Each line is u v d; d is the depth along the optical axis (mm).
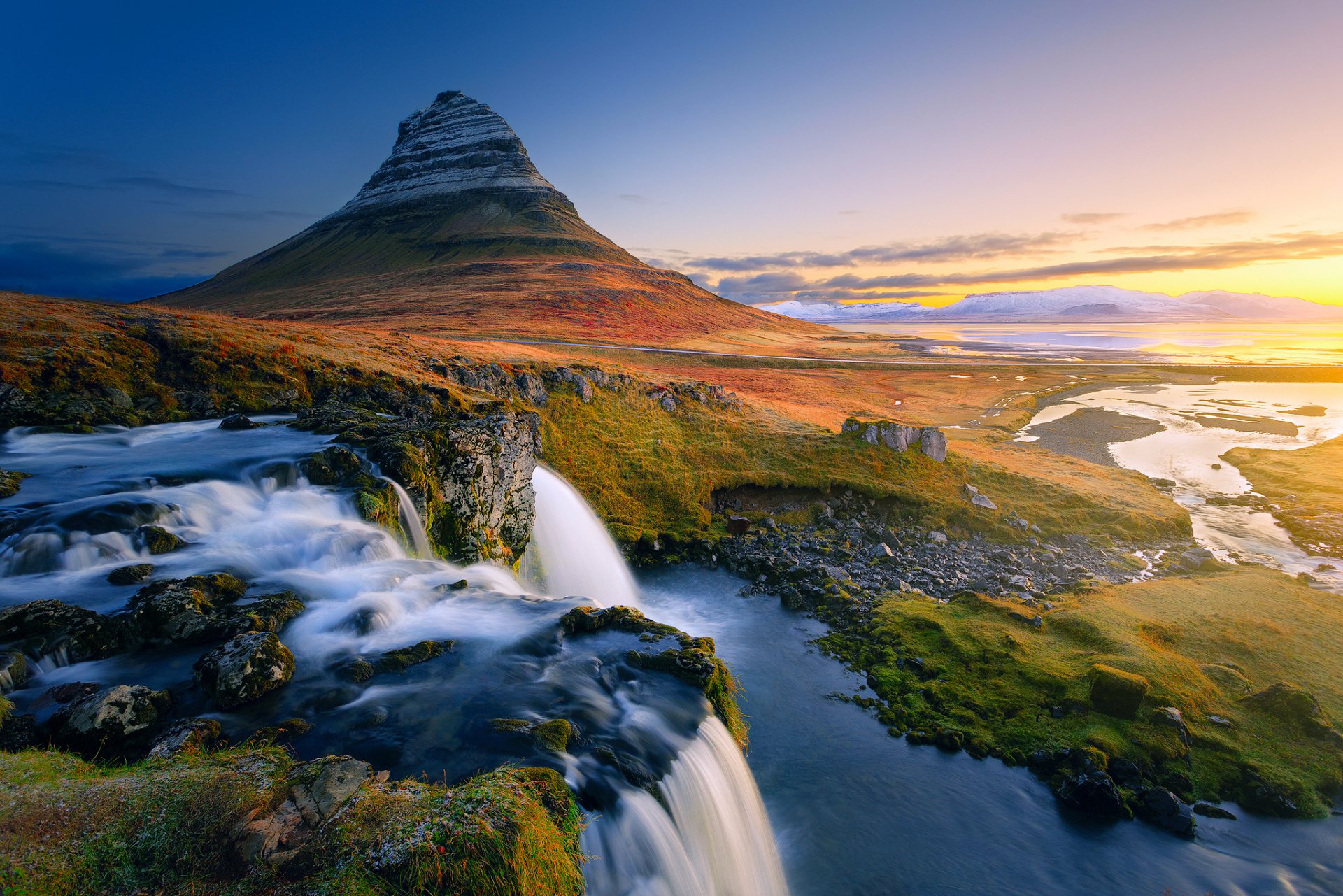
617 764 12688
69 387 27891
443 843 9008
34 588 15672
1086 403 101312
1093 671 22016
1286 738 20328
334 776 10141
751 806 15422
